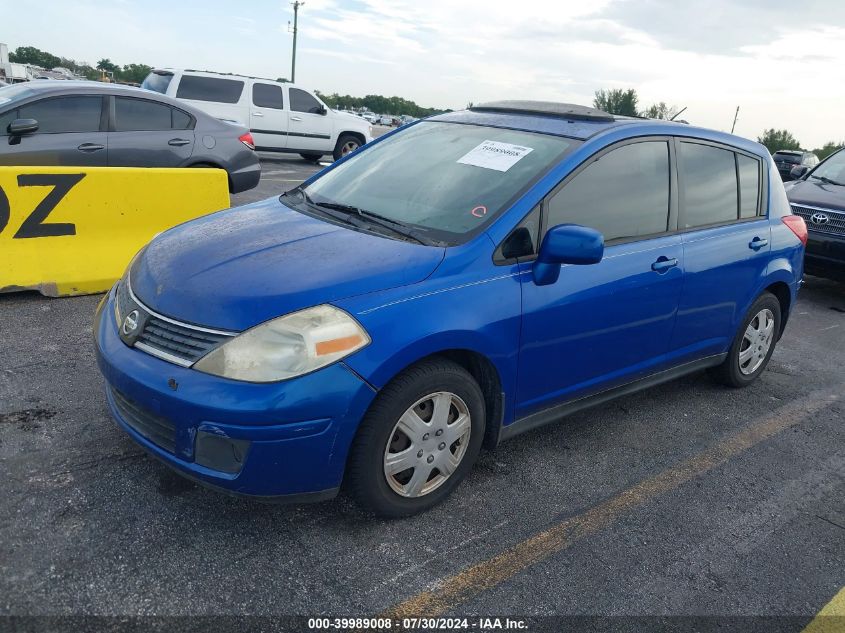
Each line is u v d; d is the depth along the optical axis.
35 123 6.84
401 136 3.96
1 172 4.72
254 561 2.54
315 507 2.89
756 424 4.23
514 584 2.59
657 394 4.54
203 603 2.32
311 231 3.06
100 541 2.55
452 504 3.04
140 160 7.61
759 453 3.86
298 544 2.66
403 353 2.55
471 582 2.57
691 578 2.74
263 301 2.47
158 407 2.45
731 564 2.86
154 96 7.73
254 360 2.38
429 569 2.61
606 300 3.30
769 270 4.40
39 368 3.89
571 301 3.14
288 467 2.45
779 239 4.48
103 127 7.36
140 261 3.05
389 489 2.74
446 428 2.84
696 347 4.09
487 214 3.01
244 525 2.73
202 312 2.50
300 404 2.37
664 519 3.12
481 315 2.80
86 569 2.40
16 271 4.88
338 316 2.48
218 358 2.40
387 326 2.54
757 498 3.39
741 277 4.18
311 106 15.19
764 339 4.69
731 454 3.81
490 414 3.10
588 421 4.03
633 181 3.51
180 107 7.92
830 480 3.64
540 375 3.17
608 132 3.44
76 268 5.08
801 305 7.31
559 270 3.05
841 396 4.82
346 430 2.49
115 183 5.16
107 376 2.67
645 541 2.94
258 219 3.30
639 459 3.64
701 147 3.98
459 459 2.96
